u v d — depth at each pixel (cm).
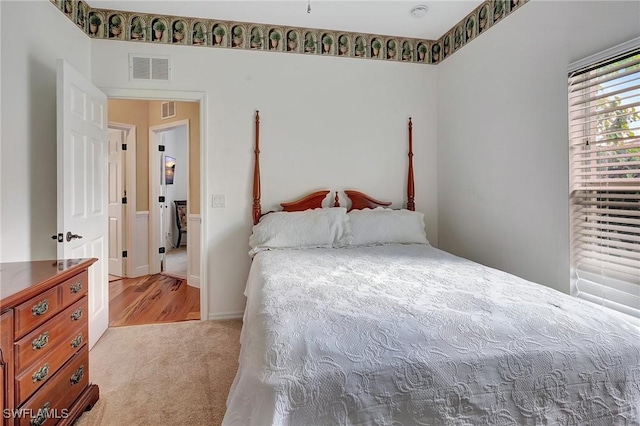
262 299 137
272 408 88
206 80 280
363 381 93
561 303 128
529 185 216
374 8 262
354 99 309
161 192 458
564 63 189
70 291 149
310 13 271
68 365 147
